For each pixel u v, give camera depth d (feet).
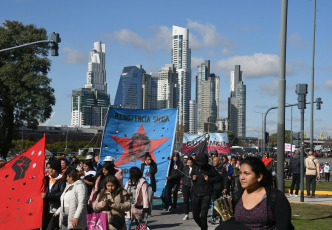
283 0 35.73
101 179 31.91
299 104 51.55
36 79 165.89
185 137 90.07
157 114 52.08
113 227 23.80
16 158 26.86
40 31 181.68
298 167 64.03
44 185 26.61
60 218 25.73
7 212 26.35
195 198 31.99
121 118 51.57
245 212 13.19
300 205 52.42
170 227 38.47
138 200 31.12
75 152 446.19
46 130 523.70
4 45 174.81
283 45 35.73
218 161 41.88
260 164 13.35
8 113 174.29
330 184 101.40
